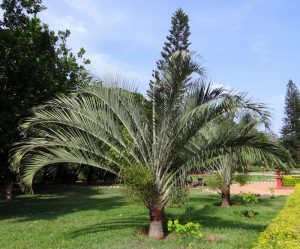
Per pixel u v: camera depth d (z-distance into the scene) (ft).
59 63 50.21
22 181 29.19
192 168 27.66
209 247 25.20
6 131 39.91
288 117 198.29
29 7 53.78
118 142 29.58
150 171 28.19
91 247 25.62
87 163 29.17
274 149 24.85
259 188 79.05
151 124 29.60
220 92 25.55
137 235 29.58
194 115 26.14
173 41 96.99
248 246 25.27
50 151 30.50
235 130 26.35
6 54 42.09
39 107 29.78
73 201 56.13
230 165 45.60
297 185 68.03
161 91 27.55
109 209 45.83
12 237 29.35
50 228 33.17
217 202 52.06
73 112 28.99
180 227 26.23
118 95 29.78
